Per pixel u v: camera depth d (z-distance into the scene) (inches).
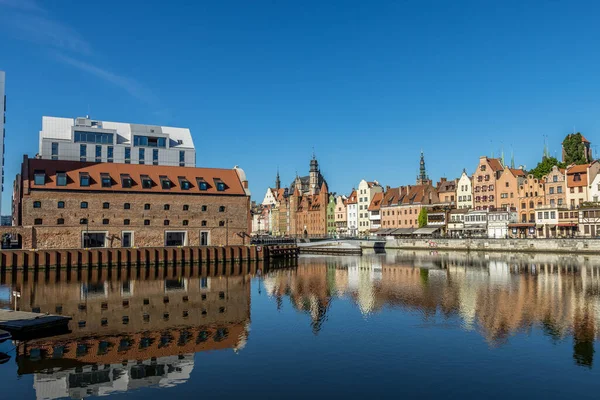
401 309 1605.6
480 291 1977.1
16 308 1635.1
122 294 1977.1
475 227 5108.3
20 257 2834.6
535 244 4259.4
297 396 858.8
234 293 2014.0
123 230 3481.8
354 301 1781.5
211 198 3811.5
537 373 961.5
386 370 986.7
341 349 1133.7
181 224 3686.0
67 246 3292.3
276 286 2237.9
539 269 2856.8
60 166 3467.0
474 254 4325.8
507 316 1465.3
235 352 1117.7
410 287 2133.4
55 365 1024.9
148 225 3567.9
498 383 913.5
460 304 1679.4
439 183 6259.8
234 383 922.1
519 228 4793.3
